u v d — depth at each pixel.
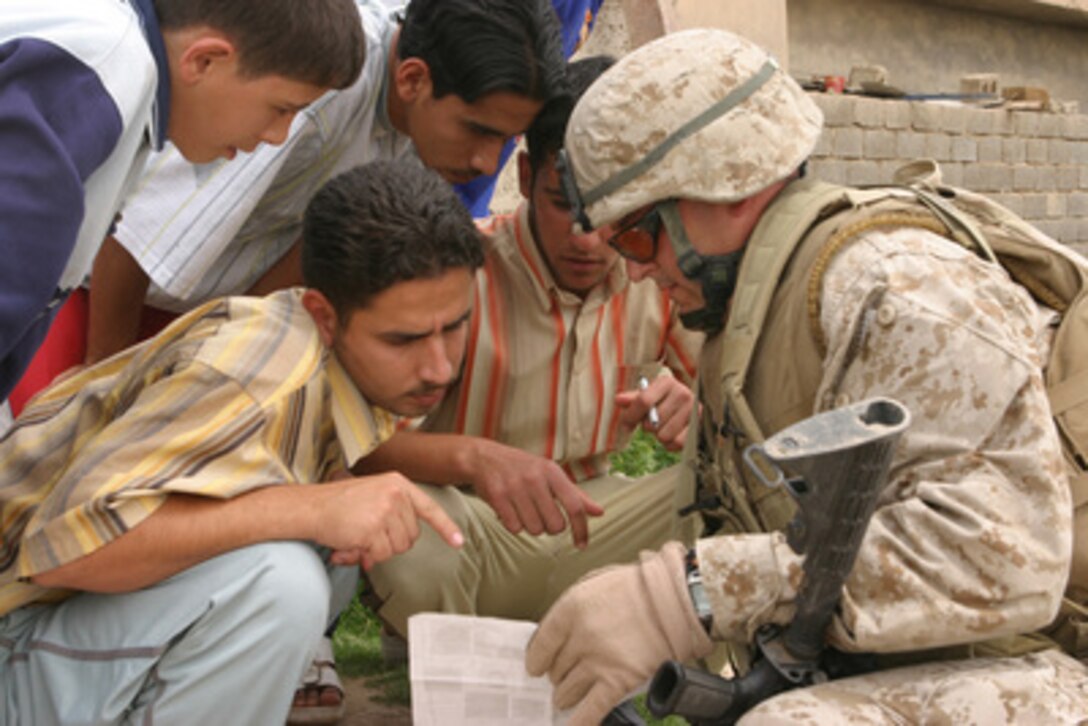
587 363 3.07
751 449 1.88
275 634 2.15
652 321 3.15
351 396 2.39
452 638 2.23
